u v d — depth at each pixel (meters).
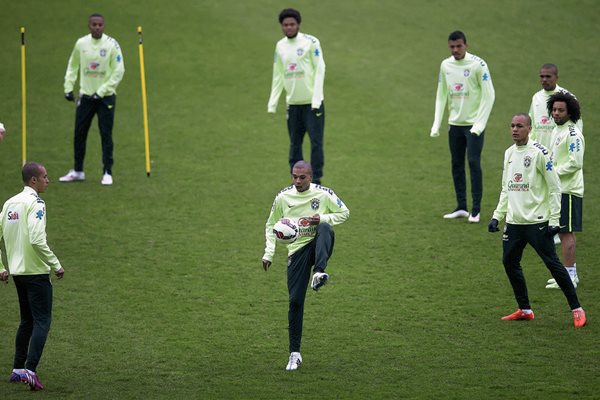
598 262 47.06
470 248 49.81
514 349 36.31
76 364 35.69
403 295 43.31
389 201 58.38
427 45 92.81
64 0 102.44
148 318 40.84
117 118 77.38
